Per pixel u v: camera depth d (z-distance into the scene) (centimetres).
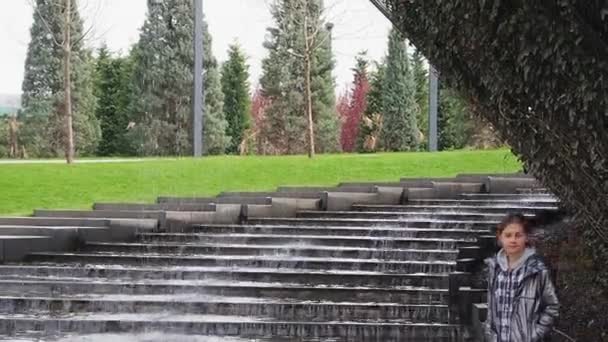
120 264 1455
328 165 2419
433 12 635
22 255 1467
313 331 1016
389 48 4275
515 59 596
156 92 4125
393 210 1819
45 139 4253
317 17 4041
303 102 4350
